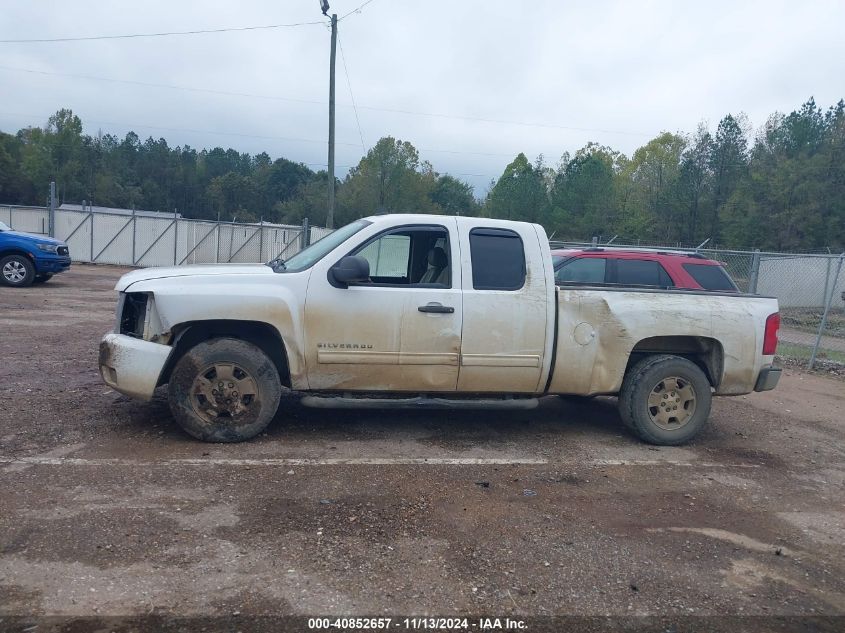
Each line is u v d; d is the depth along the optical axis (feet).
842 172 147.23
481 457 19.13
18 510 13.98
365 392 19.84
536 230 20.54
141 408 21.63
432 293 19.42
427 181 194.18
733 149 167.32
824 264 70.95
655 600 12.00
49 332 35.47
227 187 284.61
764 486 18.29
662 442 21.18
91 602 10.93
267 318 18.76
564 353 20.26
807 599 12.37
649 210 177.17
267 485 16.03
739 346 21.29
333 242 20.40
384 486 16.42
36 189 238.07
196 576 11.87
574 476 18.03
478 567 12.75
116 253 98.37
